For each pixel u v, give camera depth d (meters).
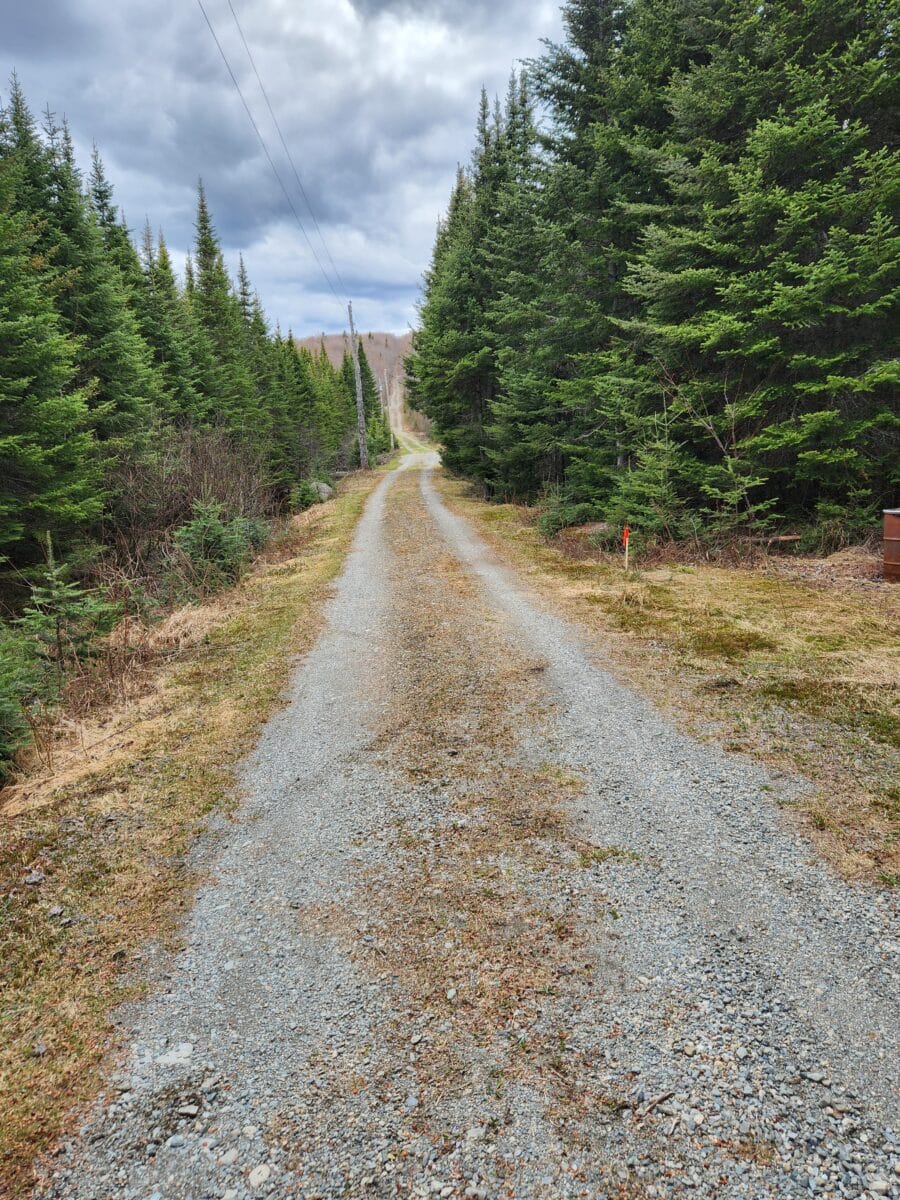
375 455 58.38
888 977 3.03
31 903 4.03
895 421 9.74
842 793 4.50
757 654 7.17
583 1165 2.31
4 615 11.33
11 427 11.67
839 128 9.72
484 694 6.93
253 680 7.95
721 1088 2.57
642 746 5.50
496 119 23.84
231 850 4.50
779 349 10.67
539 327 17.34
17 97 15.97
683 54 12.23
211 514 13.96
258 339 39.03
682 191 10.98
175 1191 2.33
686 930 3.43
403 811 4.81
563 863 4.06
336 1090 2.69
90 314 16.41
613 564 12.46
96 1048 2.98
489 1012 3.01
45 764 5.90
